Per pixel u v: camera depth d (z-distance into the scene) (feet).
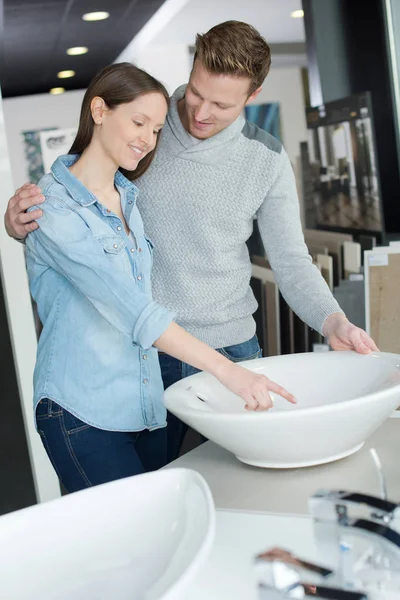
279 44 14.67
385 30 11.30
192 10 12.90
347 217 11.28
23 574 3.15
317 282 5.90
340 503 3.35
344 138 11.01
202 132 5.81
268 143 6.11
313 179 12.09
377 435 4.46
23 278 10.03
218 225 6.12
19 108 20.13
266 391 4.11
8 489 10.32
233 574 3.00
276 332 11.73
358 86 11.92
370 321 9.29
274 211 6.22
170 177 6.03
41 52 15.70
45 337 5.17
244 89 5.46
